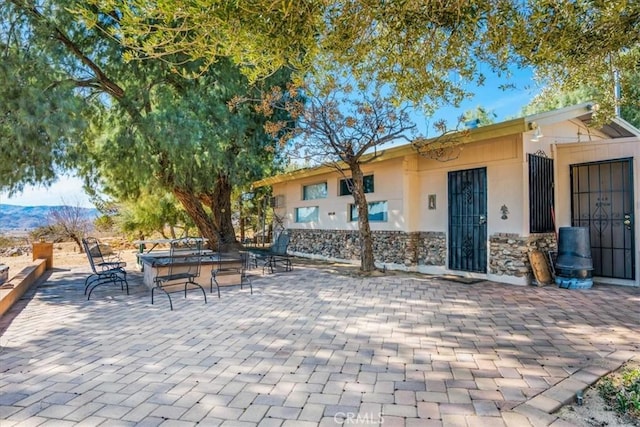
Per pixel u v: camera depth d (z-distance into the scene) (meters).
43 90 6.38
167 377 2.69
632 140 5.88
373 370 2.79
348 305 4.86
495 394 2.39
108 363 2.96
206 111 8.60
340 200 9.78
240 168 9.90
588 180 6.41
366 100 6.68
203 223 11.09
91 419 2.13
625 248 5.98
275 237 12.73
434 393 2.42
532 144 6.27
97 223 14.89
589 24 2.37
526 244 6.09
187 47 2.54
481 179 6.79
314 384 2.56
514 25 2.40
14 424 2.08
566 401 2.28
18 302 5.21
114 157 8.23
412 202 7.95
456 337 3.53
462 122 6.66
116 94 8.34
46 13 6.76
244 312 4.54
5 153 6.24
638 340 3.37
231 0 2.07
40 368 2.86
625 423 2.04
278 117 10.08
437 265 7.58
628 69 2.97
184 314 4.47
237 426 2.05
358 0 2.28
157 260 6.12
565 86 3.51
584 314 4.27
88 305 5.00
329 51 2.72
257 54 2.52
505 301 4.97
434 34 2.66
